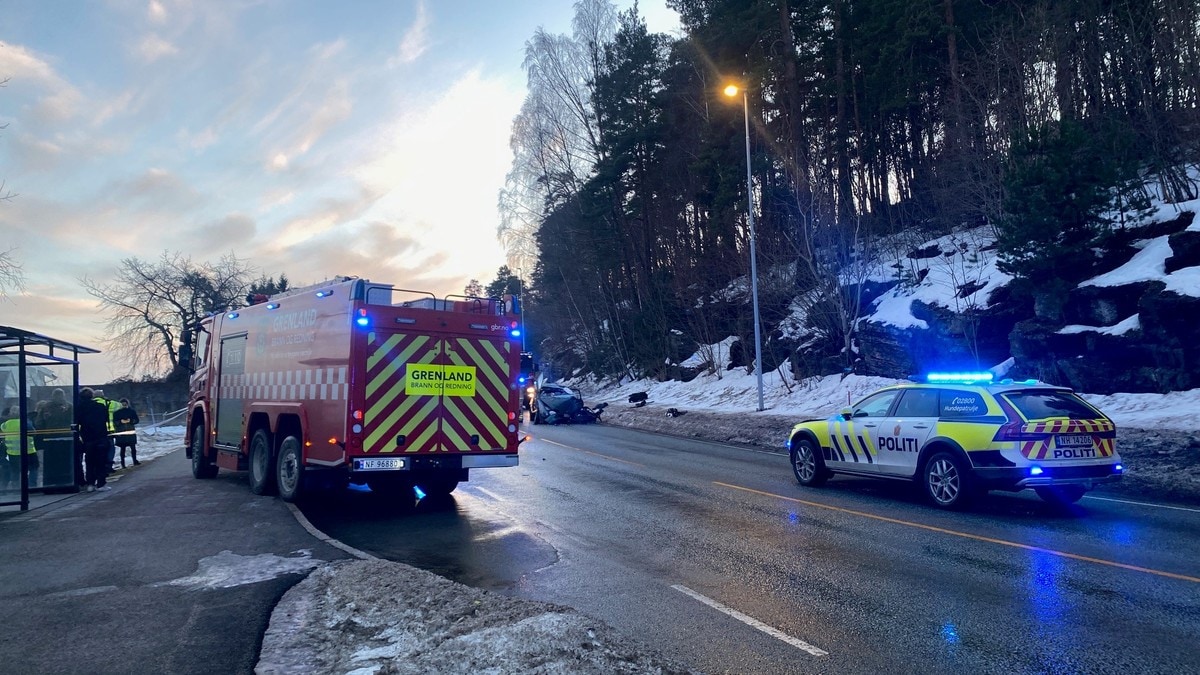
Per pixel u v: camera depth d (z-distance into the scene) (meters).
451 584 6.04
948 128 27.05
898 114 32.78
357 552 7.61
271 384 11.71
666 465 15.28
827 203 26.67
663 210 41.31
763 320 30.92
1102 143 18.88
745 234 31.42
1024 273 18.75
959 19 28.28
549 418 29.86
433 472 10.48
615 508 10.42
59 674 4.45
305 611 5.61
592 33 39.78
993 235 24.72
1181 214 17.81
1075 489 9.78
